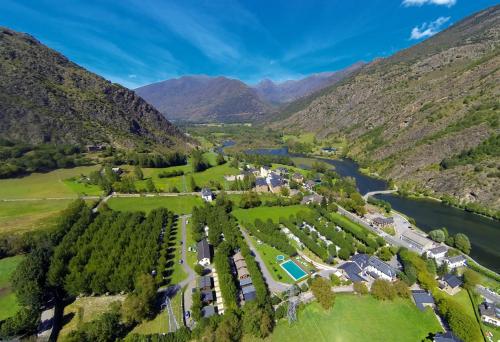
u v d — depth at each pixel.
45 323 75.19
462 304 84.44
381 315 79.75
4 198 160.12
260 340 70.56
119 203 164.25
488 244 127.62
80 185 184.00
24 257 100.12
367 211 160.62
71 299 85.44
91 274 88.50
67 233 113.50
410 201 185.12
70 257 98.44
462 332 68.50
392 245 123.00
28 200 158.38
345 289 90.50
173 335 68.56
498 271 106.81
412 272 92.12
